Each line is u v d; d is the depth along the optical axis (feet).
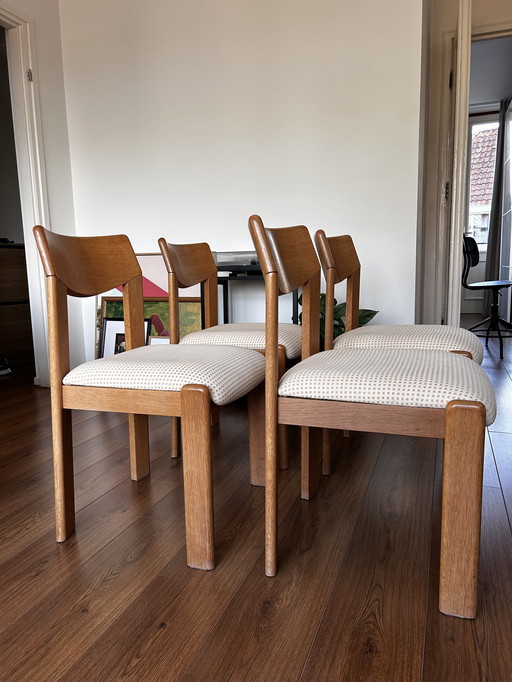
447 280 10.91
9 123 14.51
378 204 8.75
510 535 4.17
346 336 5.59
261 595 3.46
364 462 5.86
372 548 4.03
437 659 2.87
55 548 4.11
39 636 3.11
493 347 13.39
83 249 4.50
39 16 9.52
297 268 4.23
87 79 10.07
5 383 10.40
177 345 4.99
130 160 10.04
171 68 9.57
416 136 8.43
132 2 9.64
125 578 3.69
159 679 2.76
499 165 20.13
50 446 6.54
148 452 5.53
